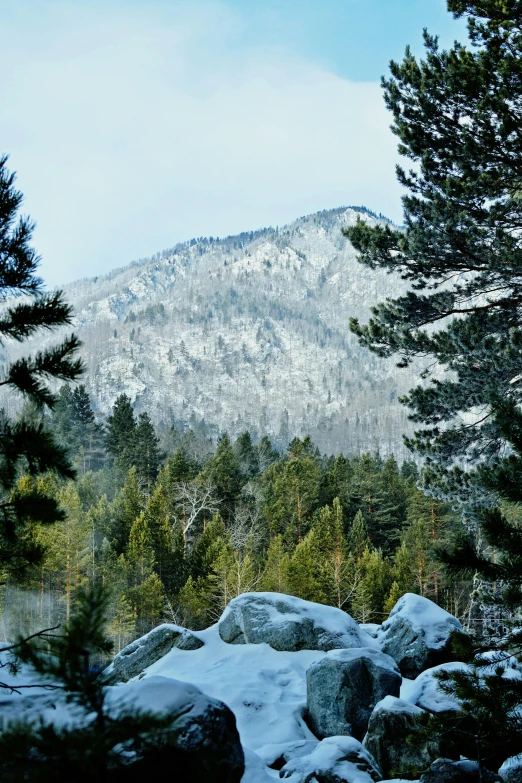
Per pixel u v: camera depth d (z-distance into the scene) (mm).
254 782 7535
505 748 6359
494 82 14031
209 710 5098
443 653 12375
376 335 15391
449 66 14234
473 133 14430
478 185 13969
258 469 90188
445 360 14617
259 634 12953
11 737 2678
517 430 5637
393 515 66625
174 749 4500
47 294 5426
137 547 41594
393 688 10023
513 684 5793
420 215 14938
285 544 55750
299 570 42156
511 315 14828
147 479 68438
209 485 59094
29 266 5301
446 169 15062
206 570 44875
